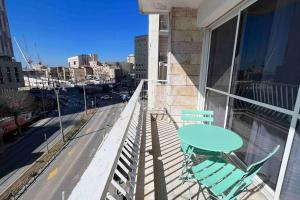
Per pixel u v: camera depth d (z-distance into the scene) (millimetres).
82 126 21312
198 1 3133
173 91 3963
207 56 3588
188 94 3979
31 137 17984
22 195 10266
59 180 11492
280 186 1524
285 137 1495
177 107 4023
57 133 19000
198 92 3943
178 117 4062
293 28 1494
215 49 3232
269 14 1798
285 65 1550
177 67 3852
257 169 1214
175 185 1956
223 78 2867
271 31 1770
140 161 2195
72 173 12219
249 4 2066
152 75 8523
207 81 3629
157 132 3471
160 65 8453
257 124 1911
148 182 1821
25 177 11758
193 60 3818
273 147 1654
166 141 3049
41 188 10805
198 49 3768
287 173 1466
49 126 21078
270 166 1688
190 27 3662
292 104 1436
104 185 524
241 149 2236
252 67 2059
